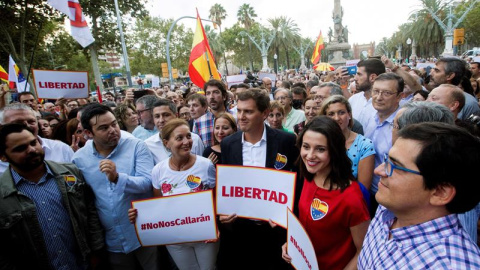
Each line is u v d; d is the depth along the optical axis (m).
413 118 1.99
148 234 2.54
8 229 2.07
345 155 1.87
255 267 2.75
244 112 2.59
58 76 5.87
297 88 6.00
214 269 2.76
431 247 1.08
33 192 2.20
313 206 1.94
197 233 2.49
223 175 2.40
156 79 16.91
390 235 1.29
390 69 4.13
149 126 4.30
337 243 1.89
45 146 3.09
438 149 1.04
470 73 4.37
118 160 2.71
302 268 1.82
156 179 2.76
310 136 1.87
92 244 2.54
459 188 1.03
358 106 4.39
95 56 20.20
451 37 21.75
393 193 1.17
